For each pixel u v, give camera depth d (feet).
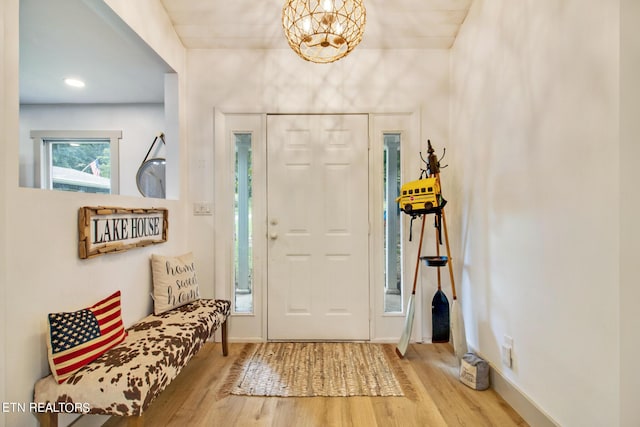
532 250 5.26
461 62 7.98
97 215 5.37
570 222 4.44
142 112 10.62
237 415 5.67
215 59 8.70
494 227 6.44
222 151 8.76
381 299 8.84
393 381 6.77
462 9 7.56
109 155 10.83
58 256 4.66
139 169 10.40
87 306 5.21
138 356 4.73
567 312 4.52
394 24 7.99
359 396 6.25
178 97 8.32
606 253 3.91
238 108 8.71
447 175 8.70
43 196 4.42
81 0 5.38
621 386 3.76
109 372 4.33
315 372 7.14
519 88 5.56
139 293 6.61
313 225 8.81
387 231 8.95
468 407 5.89
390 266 8.98
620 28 3.70
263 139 8.74
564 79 4.50
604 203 3.92
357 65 8.69
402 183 8.79
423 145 8.68
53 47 6.97
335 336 8.84
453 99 8.47
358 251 8.81
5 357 3.94
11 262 4.00
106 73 8.32
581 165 4.24
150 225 7.00
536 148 5.12
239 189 8.98
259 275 8.82
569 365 4.50
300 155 8.78
